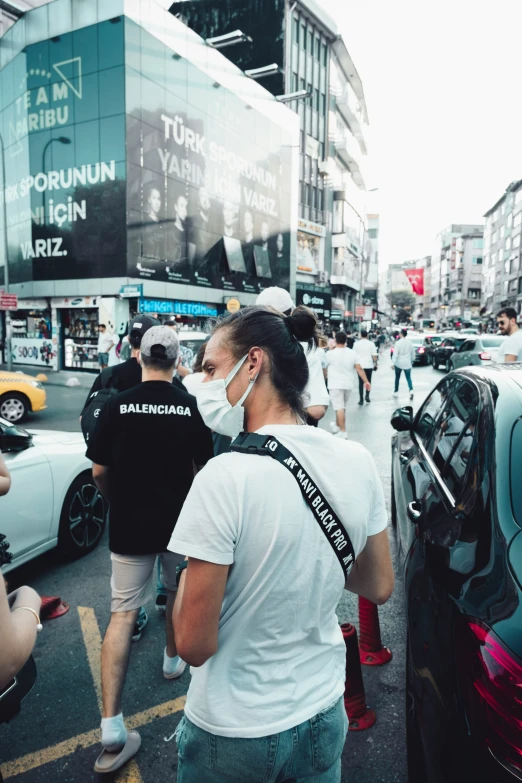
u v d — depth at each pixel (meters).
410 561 2.20
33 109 19.56
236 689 0.97
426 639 1.71
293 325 1.11
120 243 18.28
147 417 2.23
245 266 25.75
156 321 3.27
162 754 2.21
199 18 36.69
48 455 3.76
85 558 4.11
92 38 17.97
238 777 0.97
